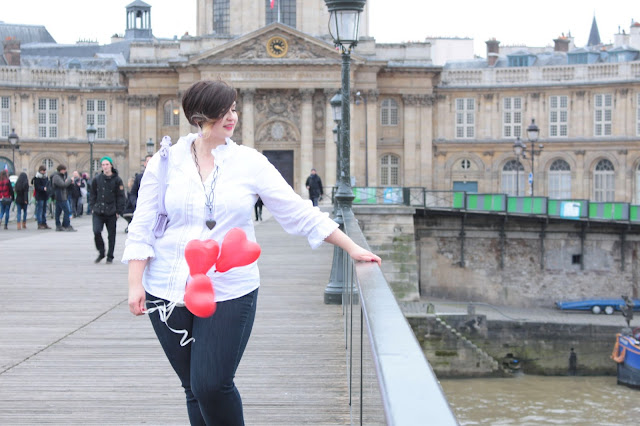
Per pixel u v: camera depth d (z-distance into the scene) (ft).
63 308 39.37
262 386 25.31
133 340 31.83
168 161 15.12
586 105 198.49
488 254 140.67
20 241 79.20
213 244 13.50
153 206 15.05
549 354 110.11
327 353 29.76
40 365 27.71
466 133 204.23
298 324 35.50
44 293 44.21
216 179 14.90
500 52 269.44
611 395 92.58
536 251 139.85
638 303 132.36
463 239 140.26
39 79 202.39
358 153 197.98
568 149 199.21
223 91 14.87
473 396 89.97
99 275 52.01
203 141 15.25
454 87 203.00
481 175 203.41
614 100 196.44
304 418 22.04
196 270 13.42
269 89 193.88
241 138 192.75
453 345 97.50
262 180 15.17
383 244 123.13
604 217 135.74
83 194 128.26
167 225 15.17
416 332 97.55
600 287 138.41
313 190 128.16
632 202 195.00
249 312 14.71
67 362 28.14
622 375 98.22
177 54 201.98
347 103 47.78
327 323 35.73
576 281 138.72
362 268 15.72
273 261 62.80
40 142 201.16
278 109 194.90
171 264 14.83
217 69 191.42
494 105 203.00
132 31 278.67
